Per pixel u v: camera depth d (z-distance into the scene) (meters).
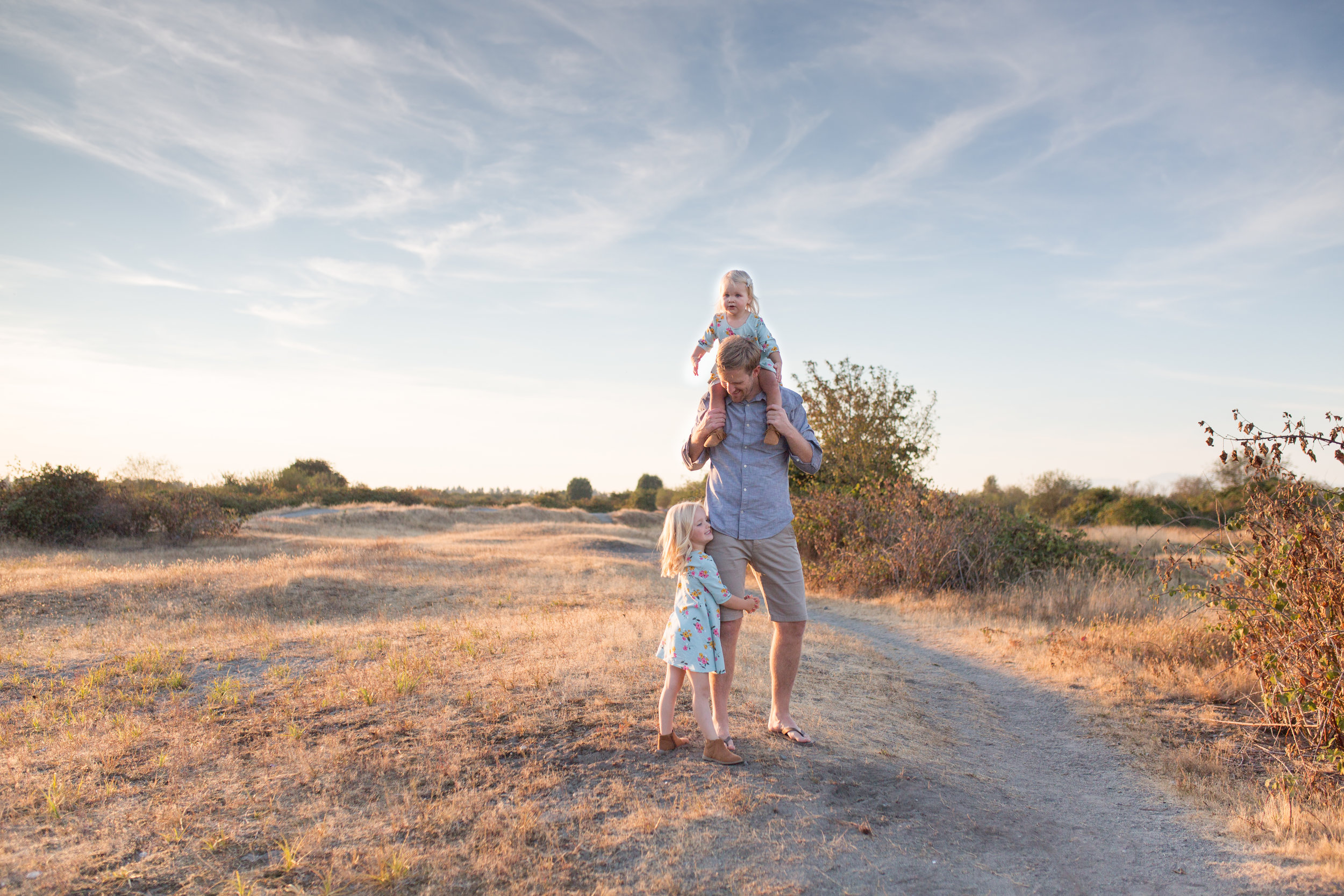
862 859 3.26
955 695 6.91
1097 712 6.45
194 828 3.33
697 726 4.57
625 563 15.94
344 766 3.97
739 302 4.36
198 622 8.80
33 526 16.86
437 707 4.87
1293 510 5.29
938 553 13.30
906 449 19.31
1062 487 34.34
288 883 2.91
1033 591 11.96
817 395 19.92
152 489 21.47
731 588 4.19
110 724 4.74
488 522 30.11
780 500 4.25
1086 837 3.96
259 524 23.78
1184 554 6.71
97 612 9.41
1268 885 3.37
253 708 5.05
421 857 3.09
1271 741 5.54
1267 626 5.46
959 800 4.09
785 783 3.87
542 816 3.46
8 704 5.35
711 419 4.16
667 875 3.01
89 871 2.95
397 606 10.43
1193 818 4.31
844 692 6.16
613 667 5.79
